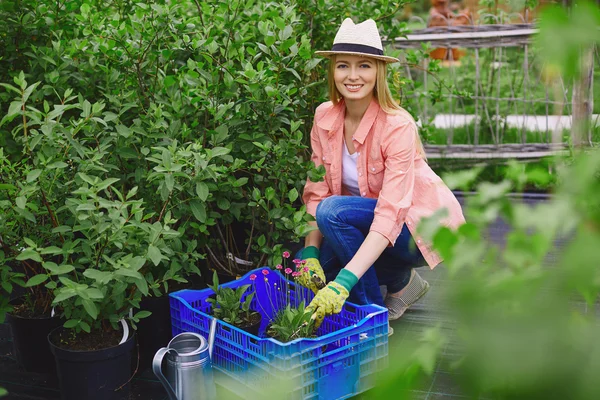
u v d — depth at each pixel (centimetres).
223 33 282
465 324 46
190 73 256
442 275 335
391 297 287
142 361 255
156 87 284
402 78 353
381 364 227
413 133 254
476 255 49
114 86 275
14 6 276
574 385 42
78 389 215
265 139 275
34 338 242
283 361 197
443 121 609
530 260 46
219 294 248
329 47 334
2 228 212
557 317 43
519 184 55
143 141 254
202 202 244
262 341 206
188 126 278
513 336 44
